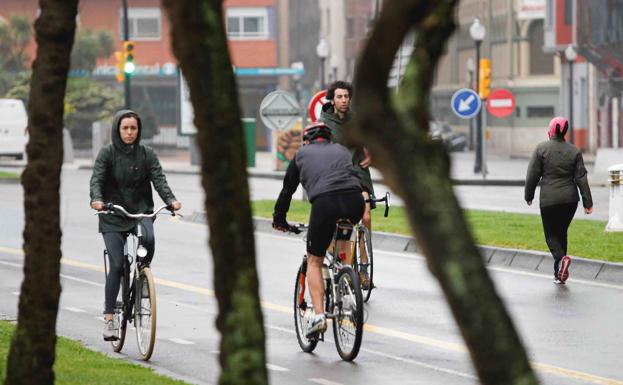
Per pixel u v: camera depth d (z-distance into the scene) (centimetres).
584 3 14700
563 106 16888
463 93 9475
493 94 9762
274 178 10994
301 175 2814
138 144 2828
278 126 8119
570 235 5125
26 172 1797
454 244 925
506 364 905
